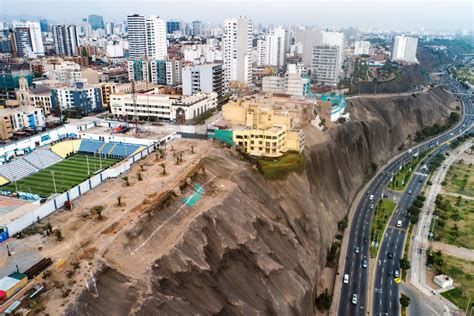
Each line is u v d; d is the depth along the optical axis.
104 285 68.06
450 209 163.38
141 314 65.06
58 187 124.62
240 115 165.38
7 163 138.50
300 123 174.75
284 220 118.56
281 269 96.94
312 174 153.00
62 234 84.38
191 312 71.12
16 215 96.94
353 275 121.88
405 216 158.50
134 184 109.81
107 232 82.56
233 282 85.31
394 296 112.62
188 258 79.56
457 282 118.38
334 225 144.25
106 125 181.88
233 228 95.25
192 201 99.19
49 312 60.56
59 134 166.50
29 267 72.62
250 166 128.50
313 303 105.75
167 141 153.50
